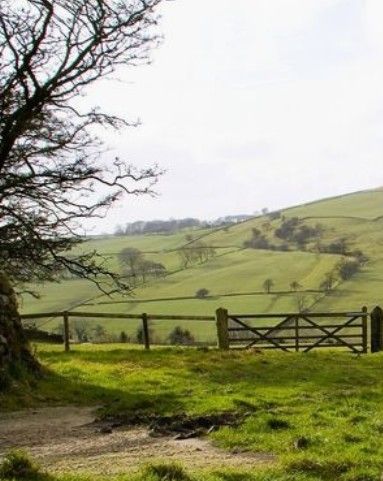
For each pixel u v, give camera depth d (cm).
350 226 18638
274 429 1359
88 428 1450
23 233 1920
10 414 1608
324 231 18125
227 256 15500
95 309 10612
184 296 11544
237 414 1505
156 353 2661
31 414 1611
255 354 2666
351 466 1063
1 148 1800
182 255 15675
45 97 1830
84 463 1139
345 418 1463
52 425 1483
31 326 3581
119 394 1852
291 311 10462
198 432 1357
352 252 14862
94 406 1727
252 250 16150
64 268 2053
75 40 1872
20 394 1769
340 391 1845
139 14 1905
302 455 1115
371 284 11962
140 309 10519
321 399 1719
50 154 1983
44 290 12838
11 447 1278
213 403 1627
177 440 1311
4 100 1809
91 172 1995
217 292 11775
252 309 10538
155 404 1689
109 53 1906
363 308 2936
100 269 2028
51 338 3597
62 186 1964
